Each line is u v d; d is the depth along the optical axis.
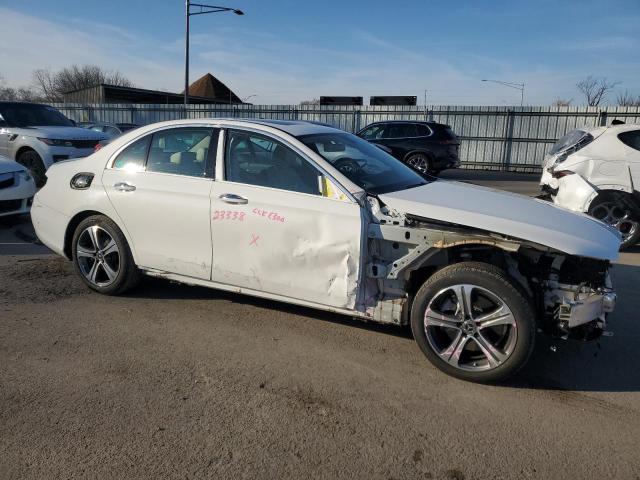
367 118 22.44
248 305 4.77
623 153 7.16
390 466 2.66
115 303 4.77
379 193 3.86
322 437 2.88
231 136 4.26
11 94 57.81
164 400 3.21
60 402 3.17
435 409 3.18
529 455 2.77
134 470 2.59
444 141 15.81
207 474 2.58
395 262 3.64
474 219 3.46
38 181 10.66
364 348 3.97
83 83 63.06
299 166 3.96
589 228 3.57
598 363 3.84
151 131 4.62
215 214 4.14
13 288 5.11
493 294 3.34
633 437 2.94
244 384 3.43
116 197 4.61
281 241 3.91
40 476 2.54
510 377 3.45
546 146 20.12
